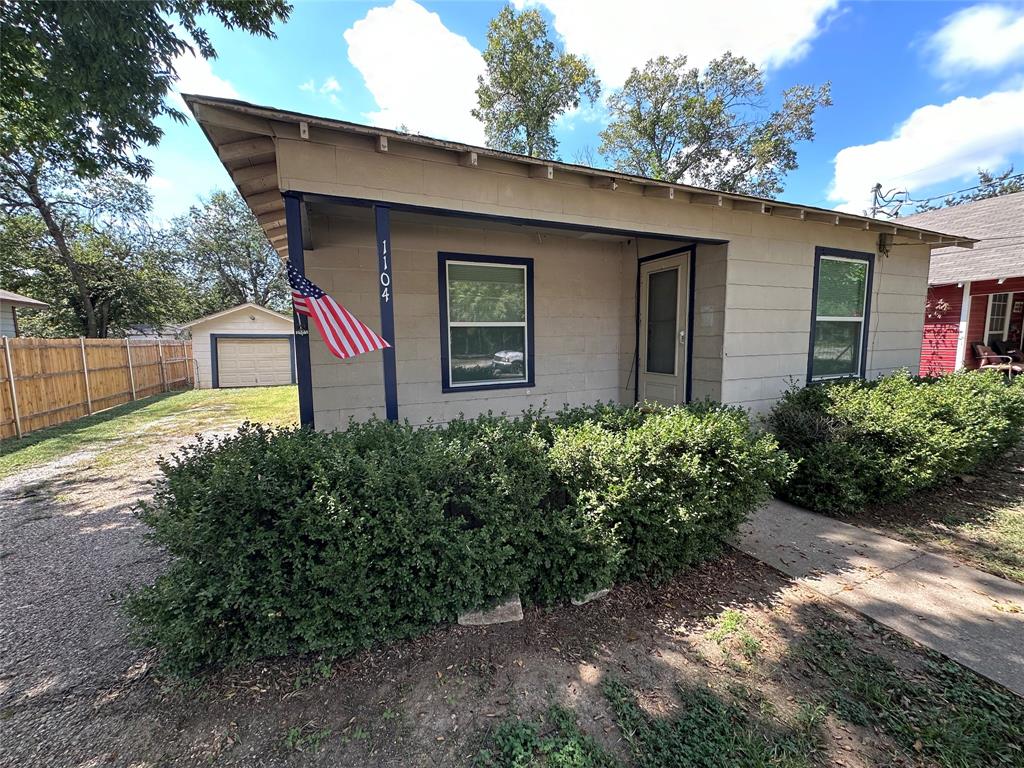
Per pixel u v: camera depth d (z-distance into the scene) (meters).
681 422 2.87
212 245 25.25
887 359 6.05
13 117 4.71
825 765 1.53
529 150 17.33
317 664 2.02
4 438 7.29
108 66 3.67
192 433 7.74
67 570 3.12
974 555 3.10
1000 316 10.98
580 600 2.46
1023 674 1.95
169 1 3.76
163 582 1.88
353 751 1.62
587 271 5.68
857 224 5.09
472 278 5.04
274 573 1.91
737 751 1.59
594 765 1.55
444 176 3.31
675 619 2.38
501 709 1.80
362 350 3.07
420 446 2.40
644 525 2.55
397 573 2.07
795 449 4.05
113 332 19.41
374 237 4.51
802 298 5.16
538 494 2.33
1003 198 11.62
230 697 1.87
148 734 1.71
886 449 3.92
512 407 5.34
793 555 3.09
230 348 15.93
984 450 4.45
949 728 1.67
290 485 2.01
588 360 5.78
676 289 5.19
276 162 2.92
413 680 1.96
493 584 2.26
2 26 3.37
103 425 8.52
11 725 1.76
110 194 17.12
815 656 2.08
